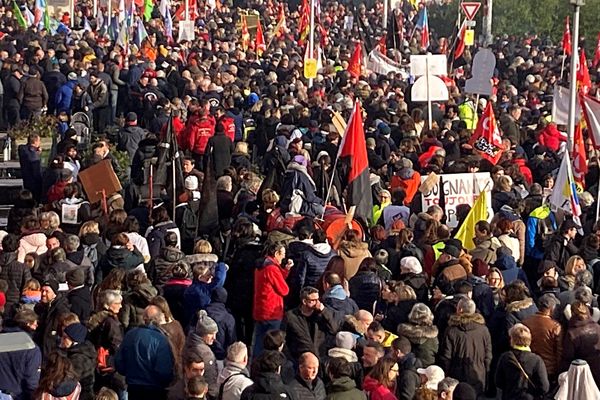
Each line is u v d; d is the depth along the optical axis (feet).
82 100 186.19
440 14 399.85
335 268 97.76
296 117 166.20
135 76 196.75
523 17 366.02
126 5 299.38
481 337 89.10
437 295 97.66
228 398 78.74
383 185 131.75
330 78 227.81
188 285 98.12
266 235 111.75
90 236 104.68
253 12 389.80
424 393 75.97
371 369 81.30
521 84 254.47
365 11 427.33
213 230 120.57
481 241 107.45
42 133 174.19
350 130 117.60
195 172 134.92
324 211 118.73
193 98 182.60
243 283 102.63
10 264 99.40
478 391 88.74
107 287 88.53
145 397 81.66
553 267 97.55
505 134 167.02
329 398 74.95
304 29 301.84
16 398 78.69
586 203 127.65
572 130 148.25
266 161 144.36
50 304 90.63
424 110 182.80
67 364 75.77
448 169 131.44
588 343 90.22
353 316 88.33
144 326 82.99
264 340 79.15
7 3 354.95
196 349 81.46
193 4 353.72
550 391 88.53
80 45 229.25
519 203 122.72
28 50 219.20
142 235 120.47
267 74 223.71
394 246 107.65
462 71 256.73
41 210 123.75
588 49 338.95
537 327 91.09
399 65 228.02
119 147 159.53
